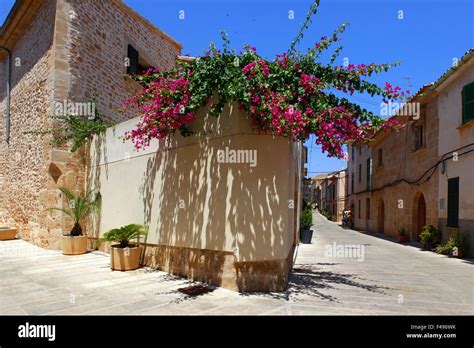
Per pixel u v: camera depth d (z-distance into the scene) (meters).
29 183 9.98
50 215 8.72
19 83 11.10
